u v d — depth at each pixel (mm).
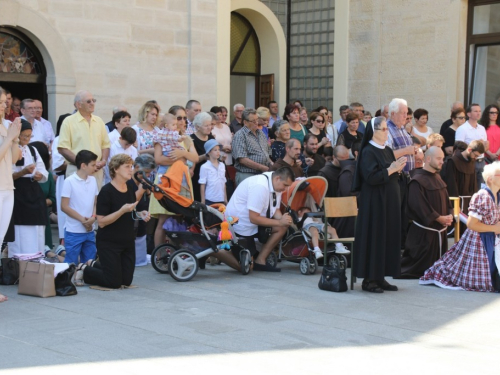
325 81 17375
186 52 14500
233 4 16812
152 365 5457
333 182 10227
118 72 13578
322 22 17328
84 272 8258
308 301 7711
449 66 15047
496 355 5883
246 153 10789
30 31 12453
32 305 7348
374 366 5535
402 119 8508
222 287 8352
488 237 8422
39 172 8586
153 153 10047
